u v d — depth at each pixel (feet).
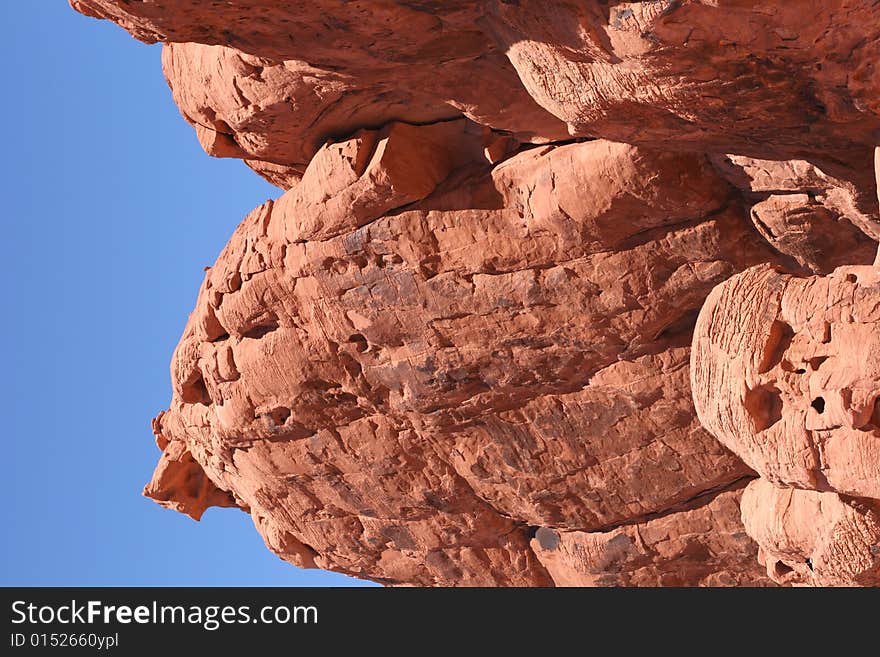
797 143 31.04
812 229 41.04
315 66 36.83
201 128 54.29
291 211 52.70
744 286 29.43
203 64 49.24
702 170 41.75
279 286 55.11
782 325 28.43
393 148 47.42
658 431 51.01
